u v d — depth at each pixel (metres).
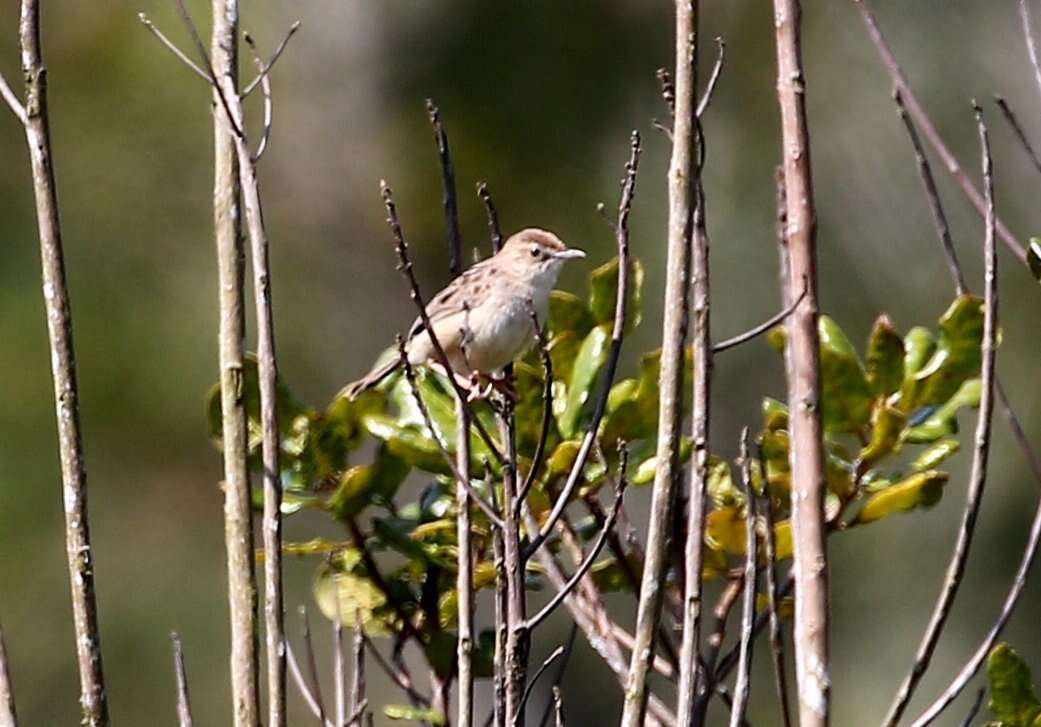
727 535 6.55
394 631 7.07
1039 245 6.36
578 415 6.86
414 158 13.61
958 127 13.60
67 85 13.41
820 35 13.84
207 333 13.35
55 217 5.46
